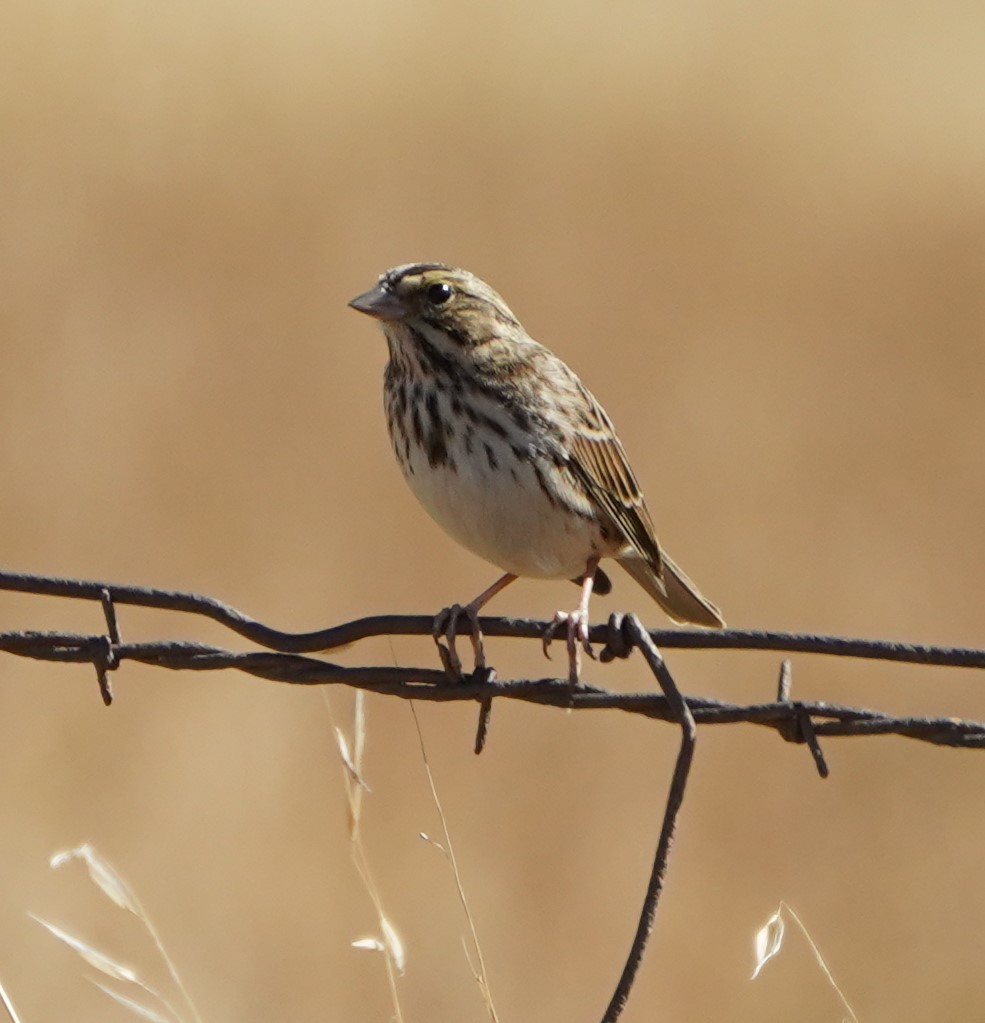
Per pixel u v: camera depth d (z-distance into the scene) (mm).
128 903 7645
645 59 26375
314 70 24078
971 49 28109
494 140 22641
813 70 26750
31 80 22141
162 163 20578
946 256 21406
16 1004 10695
